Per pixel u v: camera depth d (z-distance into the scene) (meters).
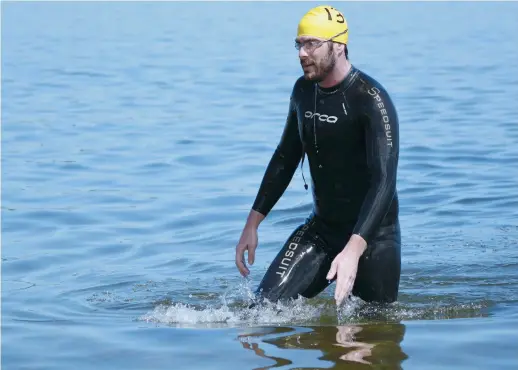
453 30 55.09
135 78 39.41
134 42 51.47
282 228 18.14
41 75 40.34
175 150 25.41
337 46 12.23
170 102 33.50
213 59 44.44
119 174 22.78
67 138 27.34
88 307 13.38
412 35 52.81
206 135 27.39
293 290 12.90
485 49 46.44
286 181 13.52
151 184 21.72
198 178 22.27
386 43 49.12
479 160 23.44
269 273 13.02
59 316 12.88
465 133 26.77
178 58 45.06
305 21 12.19
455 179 21.58
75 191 21.06
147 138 27.17
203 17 63.81
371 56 44.22
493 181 21.31
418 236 17.33
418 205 19.55
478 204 19.48
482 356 10.55
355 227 11.93
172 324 12.23
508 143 25.30
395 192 12.98
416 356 10.59
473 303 13.24
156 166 23.55
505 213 18.77
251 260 13.42
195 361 10.59
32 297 13.92
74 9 71.00
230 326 12.03
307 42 12.16
